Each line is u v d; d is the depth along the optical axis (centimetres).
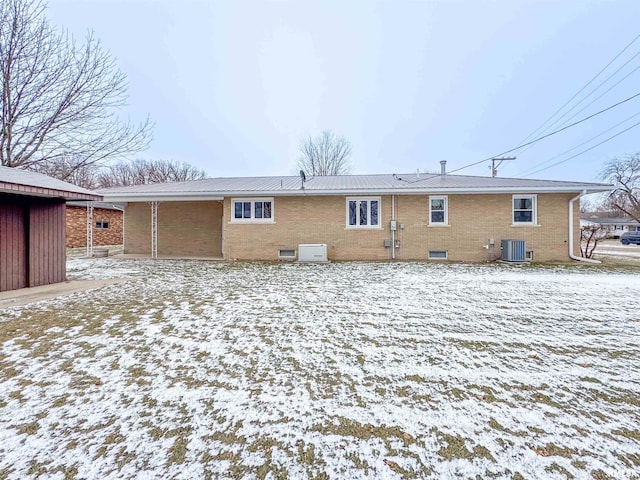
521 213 1190
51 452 205
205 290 686
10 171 723
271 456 204
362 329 439
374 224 1247
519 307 550
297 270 984
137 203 1551
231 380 299
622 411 251
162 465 195
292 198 1265
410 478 186
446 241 1216
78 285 741
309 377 305
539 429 229
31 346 372
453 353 360
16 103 1006
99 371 313
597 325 456
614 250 2003
